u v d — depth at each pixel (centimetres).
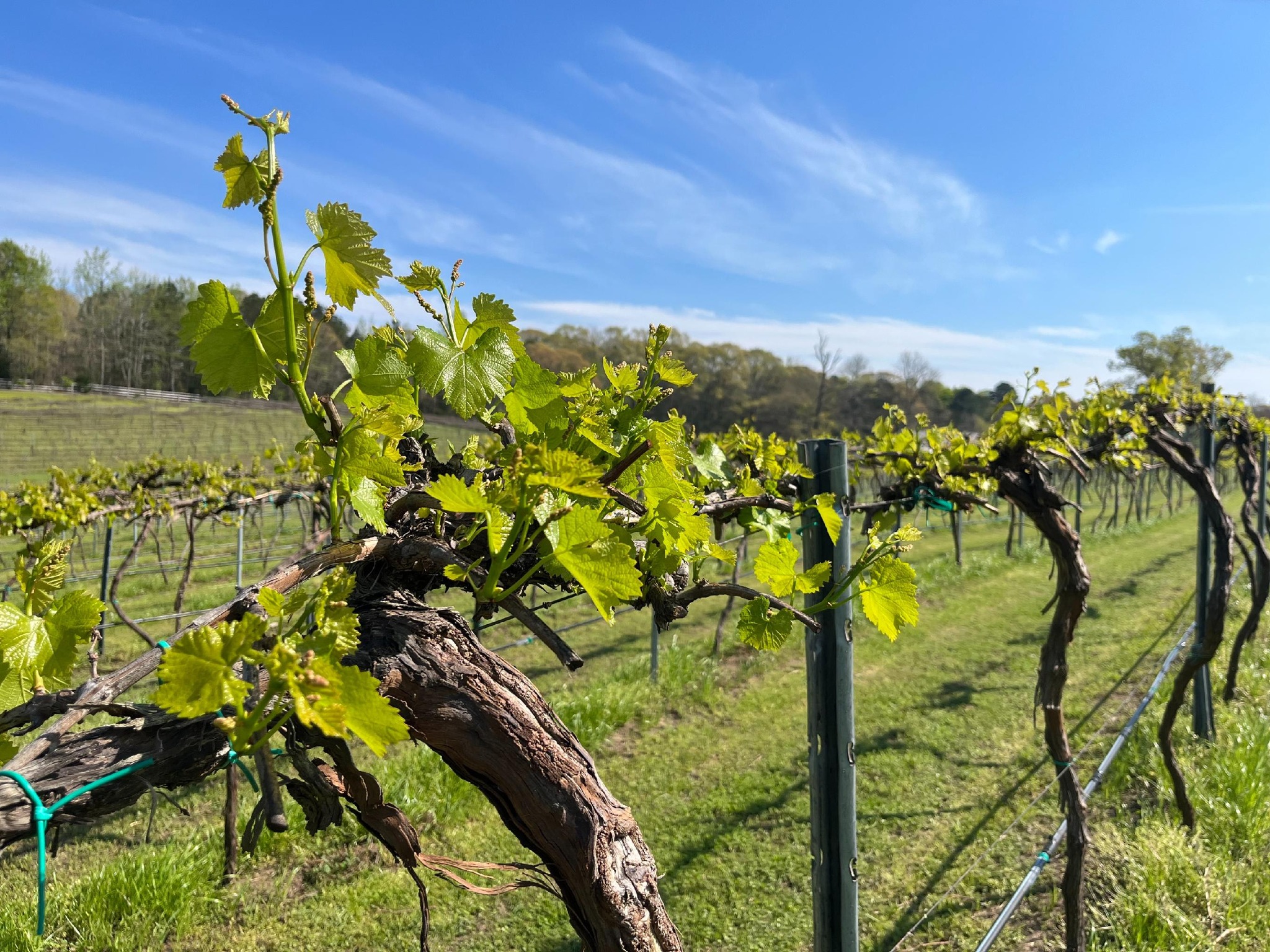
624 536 115
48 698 73
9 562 993
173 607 872
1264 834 380
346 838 412
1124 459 440
